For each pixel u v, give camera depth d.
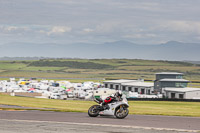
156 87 152.62
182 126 21.05
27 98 65.94
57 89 146.25
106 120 23.06
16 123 20.00
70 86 163.12
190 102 88.25
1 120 21.19
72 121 21.78
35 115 25.08
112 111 24.61
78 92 126.81
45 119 22.55
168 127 20.34
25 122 20.56
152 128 19.41
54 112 28.53
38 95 112.81
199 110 52.38
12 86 137.62
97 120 22.83
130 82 172.62
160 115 29.47
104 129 18.58
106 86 180.00
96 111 25.08
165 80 149.00
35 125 19.36
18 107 34.19
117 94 25.02
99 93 116.12
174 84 148.25
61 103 56.03
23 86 155.75
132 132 17.91
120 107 24.73
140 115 28.48
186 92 123.69
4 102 46.81
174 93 128.12
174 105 73.62
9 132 16.77
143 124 21.44
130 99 94.50
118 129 18.73
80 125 19.81
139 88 158.25
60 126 19.20
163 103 82.50
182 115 30.25
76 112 29.58
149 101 90.69
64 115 25.77
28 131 17.20
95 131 17.80
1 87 131.50
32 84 160.38
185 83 149.38
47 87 152.00
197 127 20.81
